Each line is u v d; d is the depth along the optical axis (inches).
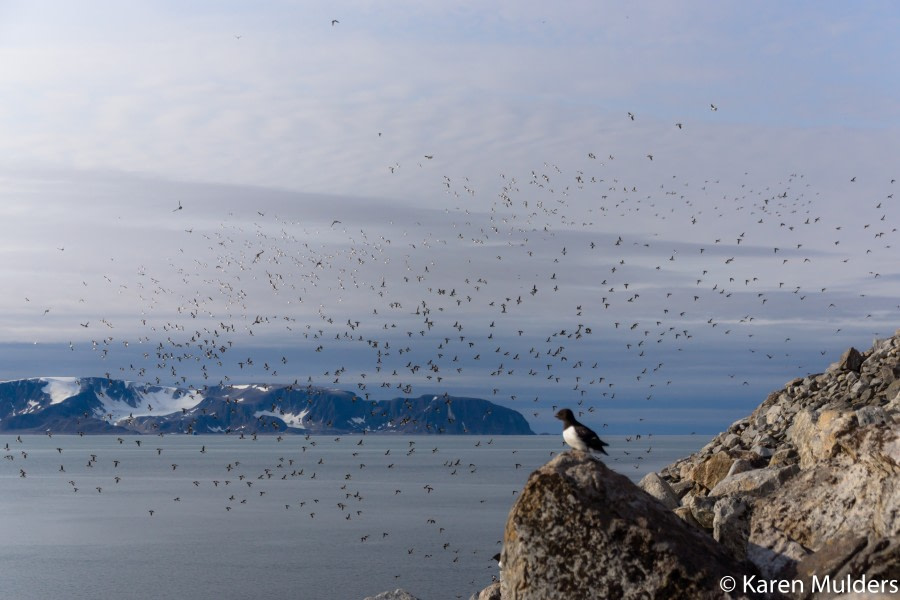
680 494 1109.7
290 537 5954.7
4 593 4325.8
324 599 4018.2
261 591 4234.7
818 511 710.5
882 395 1229.1
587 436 739.4
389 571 4621.1
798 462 1041.5
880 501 674.8
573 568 650.2
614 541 646.5
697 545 663.8
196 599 4109.3
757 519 737.0
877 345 1427.2
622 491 673.6
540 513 666.8
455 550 5246.1
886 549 631.8
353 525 6471.5
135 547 5728.3
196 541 5925.2
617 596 636.7
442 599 3946.9
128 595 4249.5
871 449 705.0
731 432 1385.3
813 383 1362.0
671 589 629.9
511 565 674.2
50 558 5354.3
